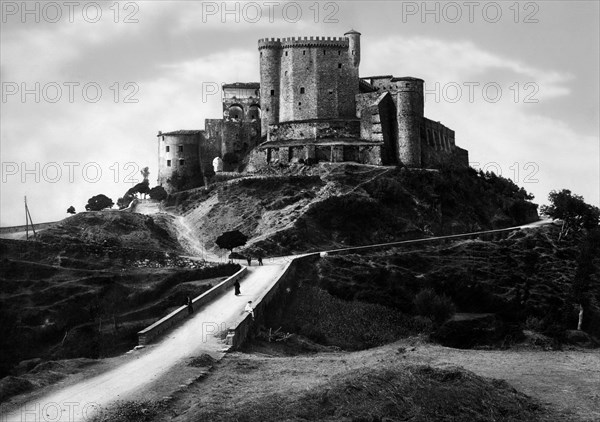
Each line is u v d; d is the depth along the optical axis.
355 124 142.88
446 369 43.34
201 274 94.12
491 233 132.00
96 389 42.09
